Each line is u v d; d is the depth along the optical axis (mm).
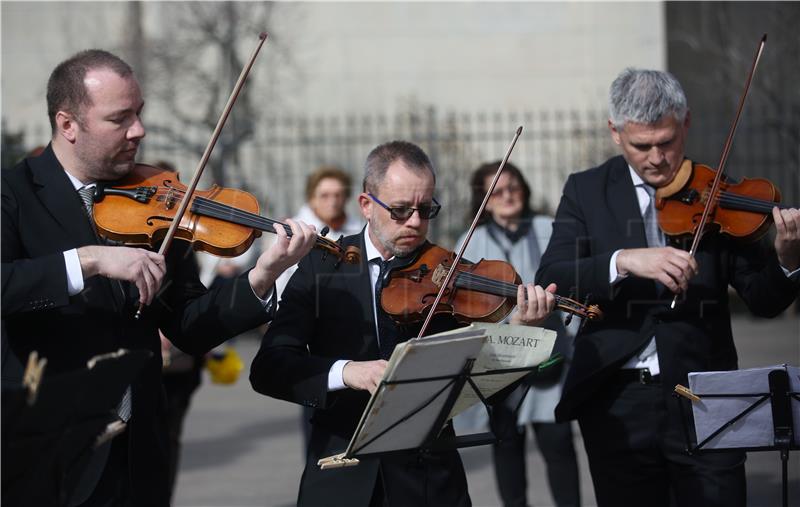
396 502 3293
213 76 13695
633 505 3838
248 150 13273
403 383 2879
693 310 3748
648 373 3777
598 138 12094
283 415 8469
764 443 3449
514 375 3141
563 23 13430
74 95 3199
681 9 12820
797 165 11102
